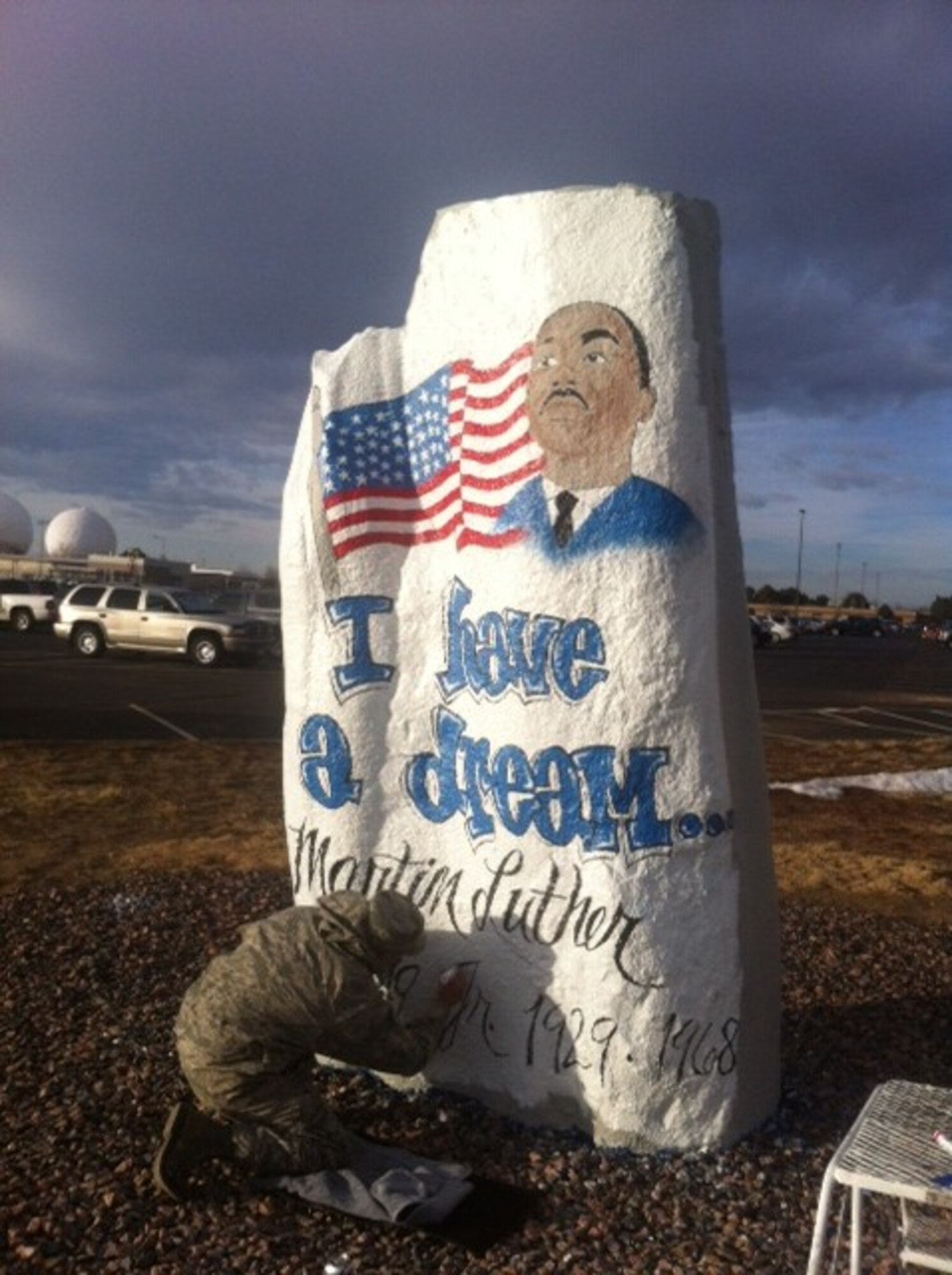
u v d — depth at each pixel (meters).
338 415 5.02
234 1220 4.00
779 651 51.00
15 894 8.11
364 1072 5.09
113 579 64.75
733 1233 3.96
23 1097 4.89
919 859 10.26
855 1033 5.84
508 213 4.65
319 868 5.04
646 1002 4.40
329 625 5.01
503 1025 4.68
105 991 6.18
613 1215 4.05
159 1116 4.73
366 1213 3.97
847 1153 3.30
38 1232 3.89
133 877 8.71
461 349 4.79
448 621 4.82
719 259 4.61
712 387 4.52
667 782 4.39
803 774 14.93
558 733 4.50
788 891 8.95
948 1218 3.45
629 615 4.40
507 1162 4.39
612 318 4.43
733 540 4.60
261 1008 4.14
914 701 27.08
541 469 4.54
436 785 4.87
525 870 4.59
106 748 14.83
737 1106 4.49
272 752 15.05
